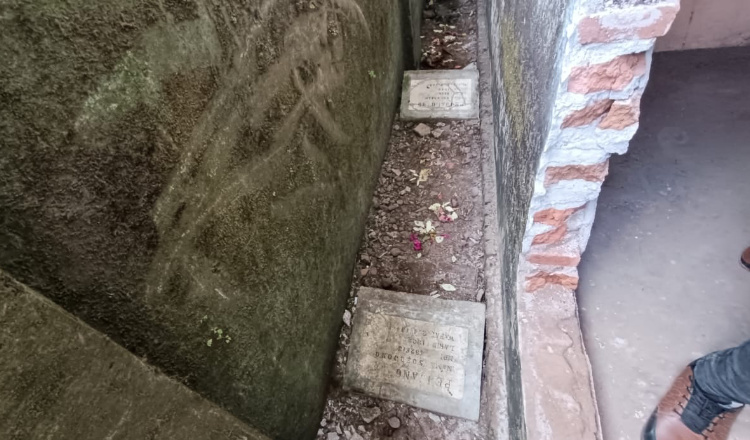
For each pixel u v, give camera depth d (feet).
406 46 10.37
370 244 7.95
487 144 9.08
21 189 2.10
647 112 6.89
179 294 3.14
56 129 2.18
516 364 5.02
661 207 5.74
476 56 11.57
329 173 5.85
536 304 4.95
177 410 3.04
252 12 3.63
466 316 6.59
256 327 4.23
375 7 7.28
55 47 2.13
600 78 3.26
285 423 5.12
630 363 4.58
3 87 1.95
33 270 2.24
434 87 10.00
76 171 2.30
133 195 2.64
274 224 4.39
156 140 2.75
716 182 5.90
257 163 3.96
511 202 6.18
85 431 2.37
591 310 4.98
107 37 2.36
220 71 3.28
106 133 2.42
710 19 7.32
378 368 6.48
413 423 6.13
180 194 3.01
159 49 2.69
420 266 7.57
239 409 4.15
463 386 6.15
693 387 3.98
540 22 4.60
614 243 5.48
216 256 3.48
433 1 13.35
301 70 4.67
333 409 6.36
